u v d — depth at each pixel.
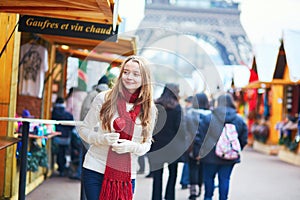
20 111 8.36
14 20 5.93
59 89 10.61
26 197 6.75
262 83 13.72
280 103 17.03
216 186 8.11
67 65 10.35
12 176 6.11
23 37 8.02
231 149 6.14
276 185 9.28
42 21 5.73
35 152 7.01
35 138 6.98
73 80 5.51
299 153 13.48
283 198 7.81
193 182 7.07
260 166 12.80
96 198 3.49
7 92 5.95
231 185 9.06
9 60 5.97
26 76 8.10
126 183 3.51
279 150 15.93
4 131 5.93
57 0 4.55
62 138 8.85
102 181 3.53
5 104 5.95
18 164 6.43
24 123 4.49
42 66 8.08
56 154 9.18
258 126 18.38
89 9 4.88
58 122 4.29
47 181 8.34
